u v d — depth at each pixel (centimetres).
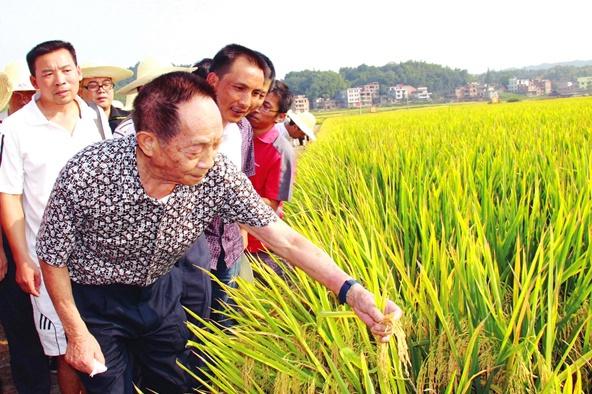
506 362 237
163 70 483
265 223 252
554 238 320
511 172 537
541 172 522
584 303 267
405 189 429
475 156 680
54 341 347
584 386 255
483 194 436
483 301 263
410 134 1310
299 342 272
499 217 377
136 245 241
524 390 221
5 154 335
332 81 16825
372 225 354
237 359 275
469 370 236
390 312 228
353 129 2047
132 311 266
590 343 262
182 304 306
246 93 313
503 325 250
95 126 372
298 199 654
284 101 410
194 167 211
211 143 208
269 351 270
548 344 231
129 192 225
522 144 775
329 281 249
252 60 311
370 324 235
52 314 344
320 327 260
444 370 232
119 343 272
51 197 232
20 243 338
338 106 17212
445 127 1555
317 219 402
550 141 816
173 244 247
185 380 298
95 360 256
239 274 386
